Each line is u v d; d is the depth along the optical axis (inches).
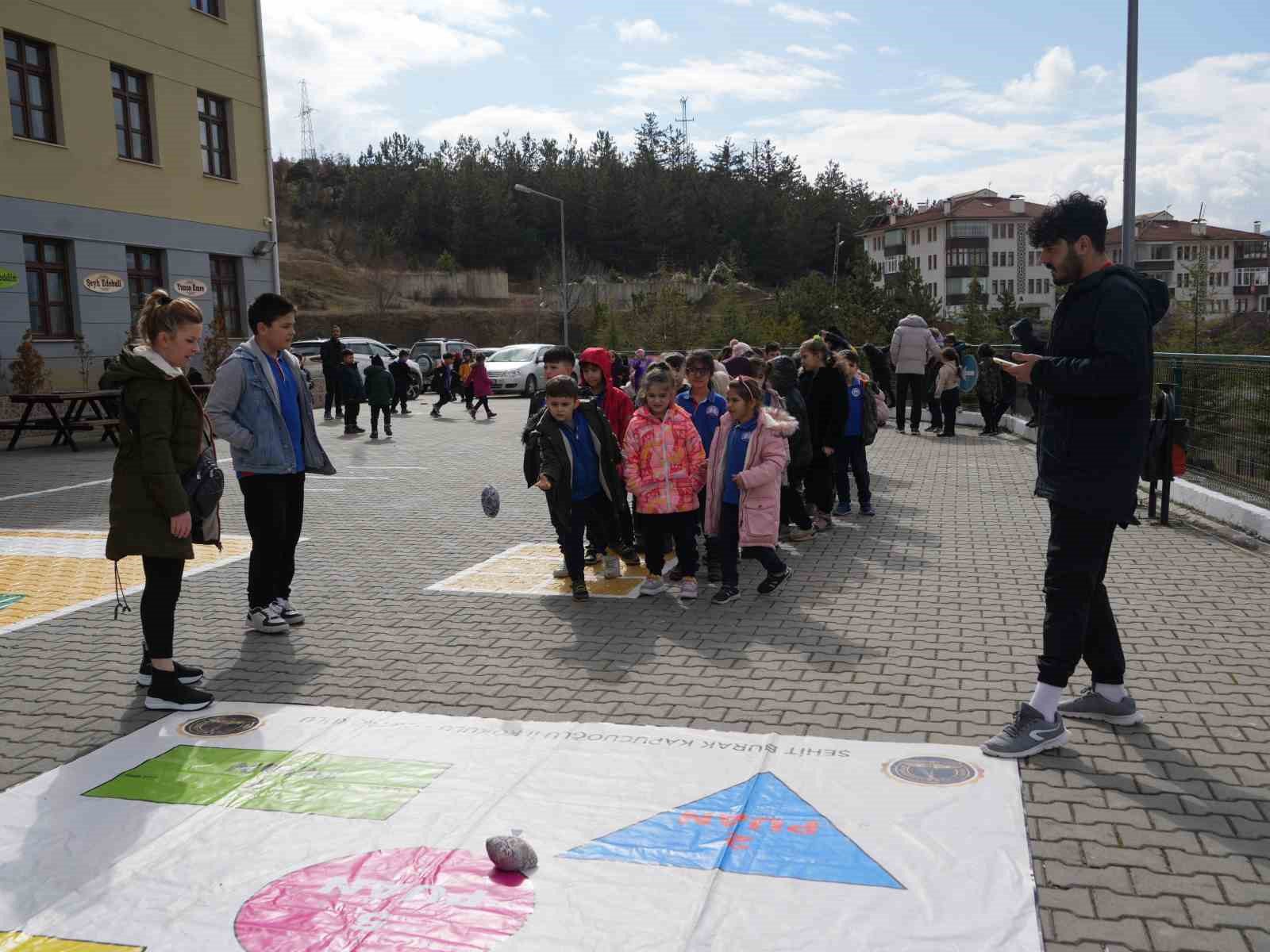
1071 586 160.6
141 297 900.0
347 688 202.1
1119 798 146.1
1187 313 1675.7
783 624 243.9
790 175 4512.8
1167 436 353.4
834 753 163.3
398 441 737.0
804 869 126.9
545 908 119.5
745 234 4030.5
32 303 789.9
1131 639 223.0
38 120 792.9
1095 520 157.5
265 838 138.6
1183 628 230.8
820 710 184.7
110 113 848.3
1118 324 149.3
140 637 244.4
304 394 249.4
